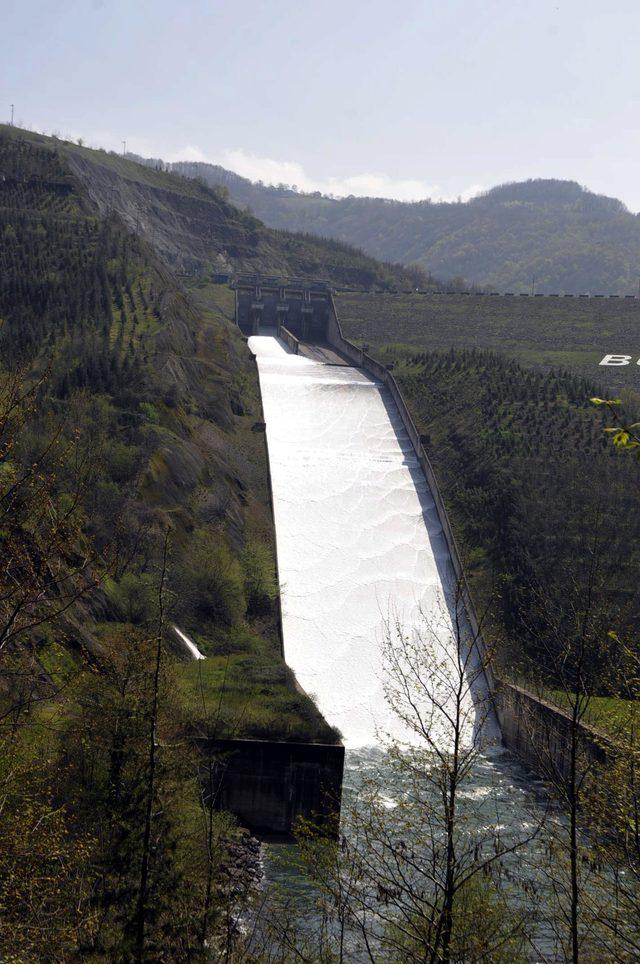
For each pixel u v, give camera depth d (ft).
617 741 83.56
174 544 282.77
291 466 408.67
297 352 626.64
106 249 533.55
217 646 254.88
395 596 321.93
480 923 82.12
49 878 89.66
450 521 364.17
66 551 80.64
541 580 303.27
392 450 437.17
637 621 259.19
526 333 652.48
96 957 95.45
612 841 82.17
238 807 188.14
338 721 256.93
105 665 128.36
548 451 380.99
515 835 139.64
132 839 104.68
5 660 99.55
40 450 223.10
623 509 333.42
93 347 389.39
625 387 542.98
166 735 143.33
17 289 451.94
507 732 233.35
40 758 114.32
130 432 334.65
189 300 613.11
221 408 433.48
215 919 101.24
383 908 108.99
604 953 82.58
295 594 317.63
